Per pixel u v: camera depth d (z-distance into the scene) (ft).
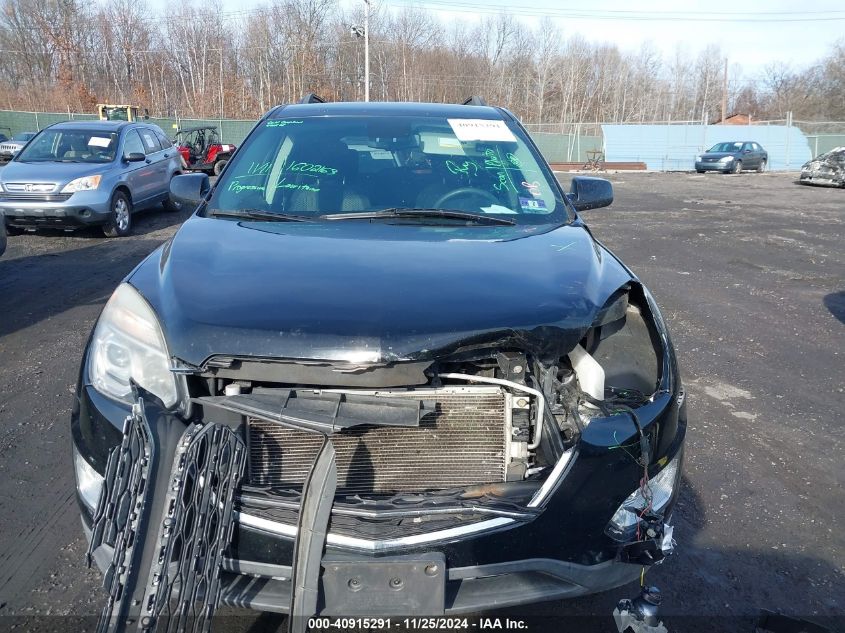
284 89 179.93
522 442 7.00
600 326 8.04
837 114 188.44
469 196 10.62
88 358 7.47
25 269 26.37
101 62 187.11
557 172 106.83
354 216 9.95
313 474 6.17
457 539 6.23
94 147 34.50
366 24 110.83
